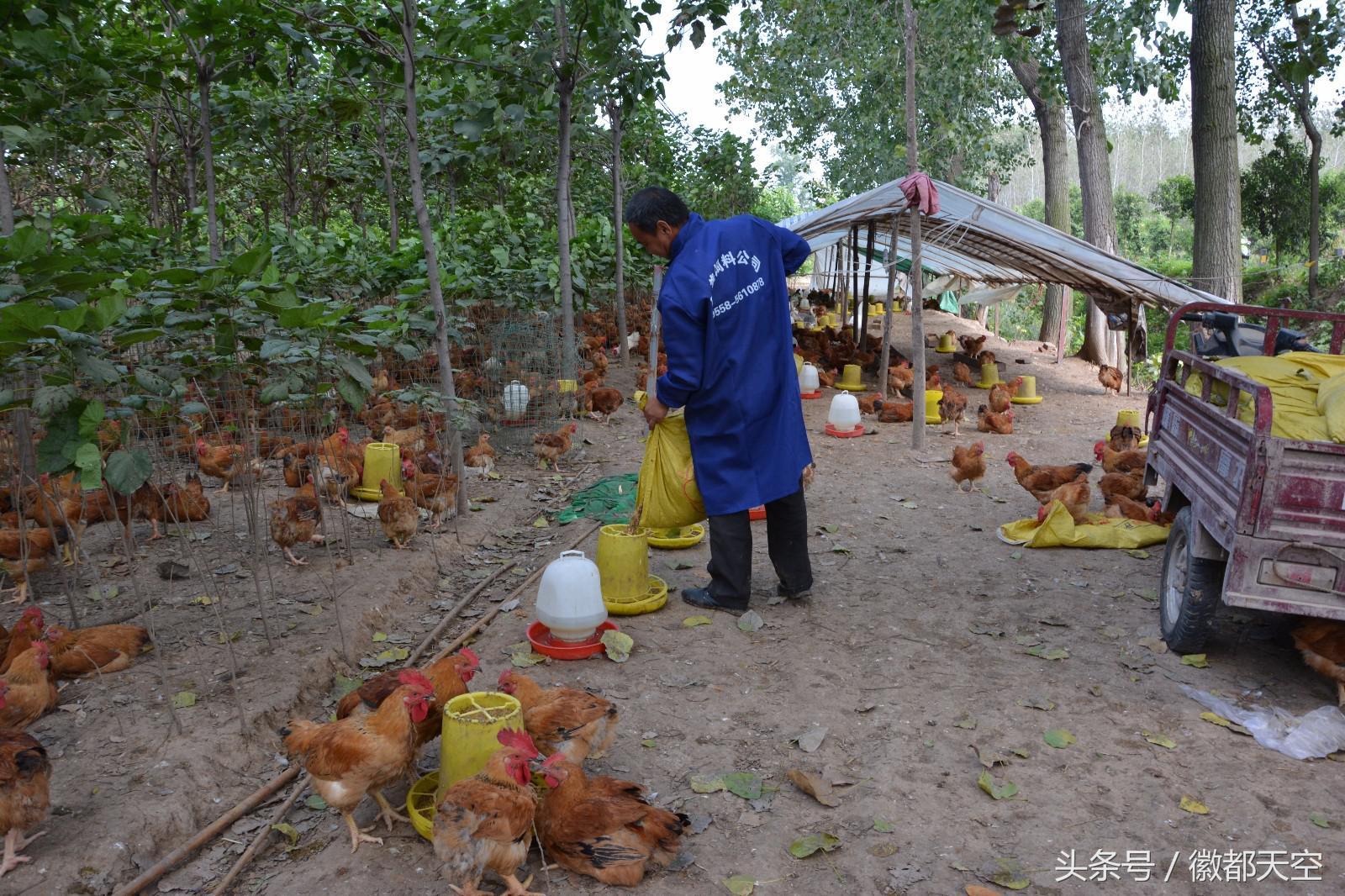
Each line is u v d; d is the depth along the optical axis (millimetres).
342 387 5262
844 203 13203
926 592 6223
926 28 23172
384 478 7383
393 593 6035
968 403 13750
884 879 3219
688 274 5129
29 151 9625
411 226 18422
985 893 3074
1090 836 3451
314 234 13195
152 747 3928
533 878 3250
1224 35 14883
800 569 5938
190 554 6617
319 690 4742
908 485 9328
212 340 5695
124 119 11523
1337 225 27875
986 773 3838
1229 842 3404
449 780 3361
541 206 19250
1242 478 4312
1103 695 4633
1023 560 6914
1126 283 12969
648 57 10078
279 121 11938
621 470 9648
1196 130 15352
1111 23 18641
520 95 9117
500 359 11625
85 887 3107
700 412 5445
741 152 22984
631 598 5777
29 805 3125
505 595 6289
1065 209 22078
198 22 7898
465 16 8594
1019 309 35031
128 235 10906
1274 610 4211
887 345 14414
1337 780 3838
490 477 9234
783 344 5520
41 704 4094
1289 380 4855
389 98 11766
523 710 3611
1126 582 6387
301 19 7738
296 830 3615
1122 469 8734
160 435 7488
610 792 3316
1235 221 15164
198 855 3426
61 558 5395
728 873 3262
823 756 4062
